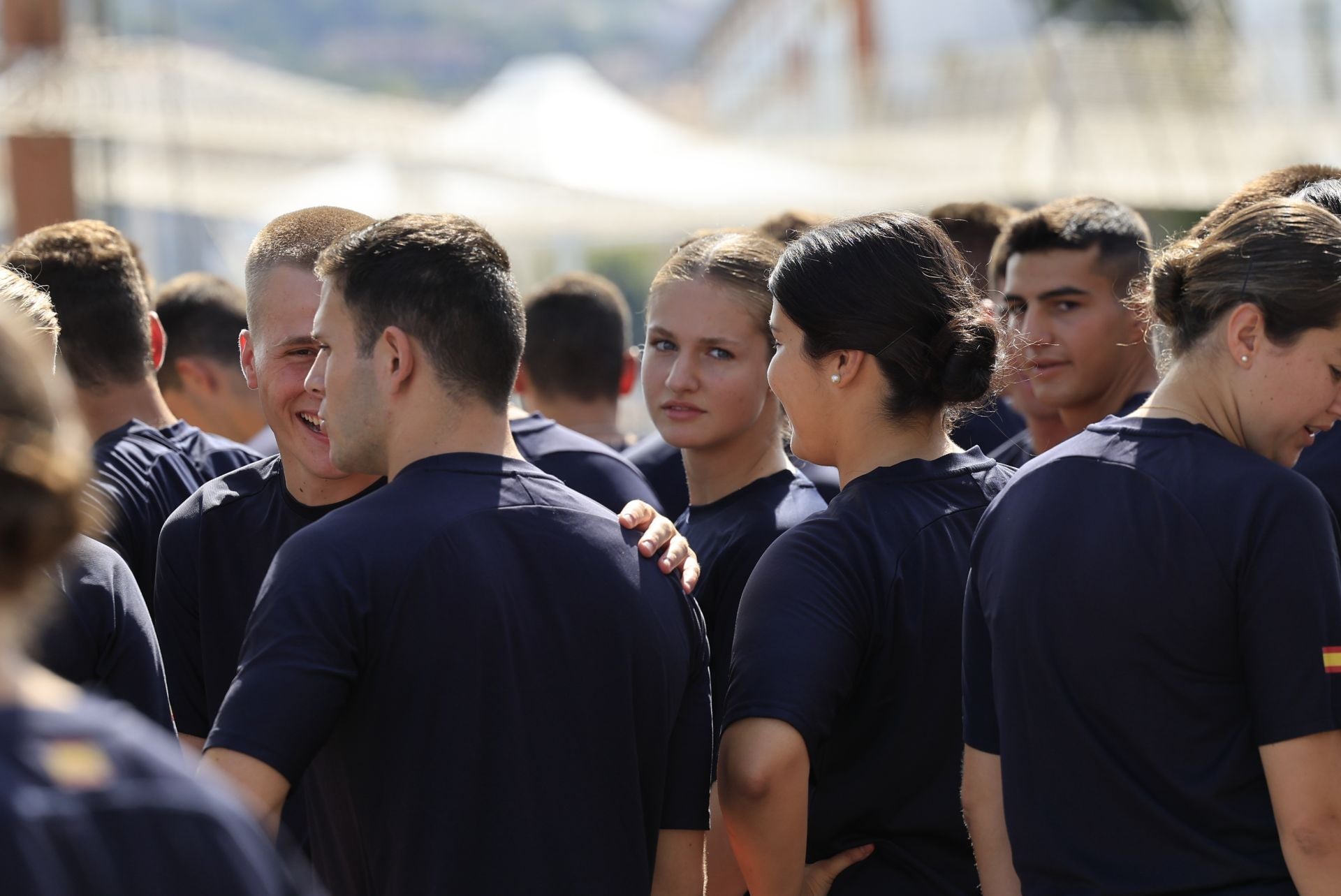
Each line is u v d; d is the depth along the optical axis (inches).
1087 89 672.4
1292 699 110.5
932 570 135.6
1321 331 115.6
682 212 732.0
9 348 71.2
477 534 118.6
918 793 138.5
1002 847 128.6
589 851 120.2
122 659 140.9
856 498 138.5
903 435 141.4
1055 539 119.3
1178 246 127.6
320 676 111.6
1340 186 154.3
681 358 186.4
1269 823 114.4
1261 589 111.2
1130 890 114.7
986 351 140.7
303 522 163.2
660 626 127.2
